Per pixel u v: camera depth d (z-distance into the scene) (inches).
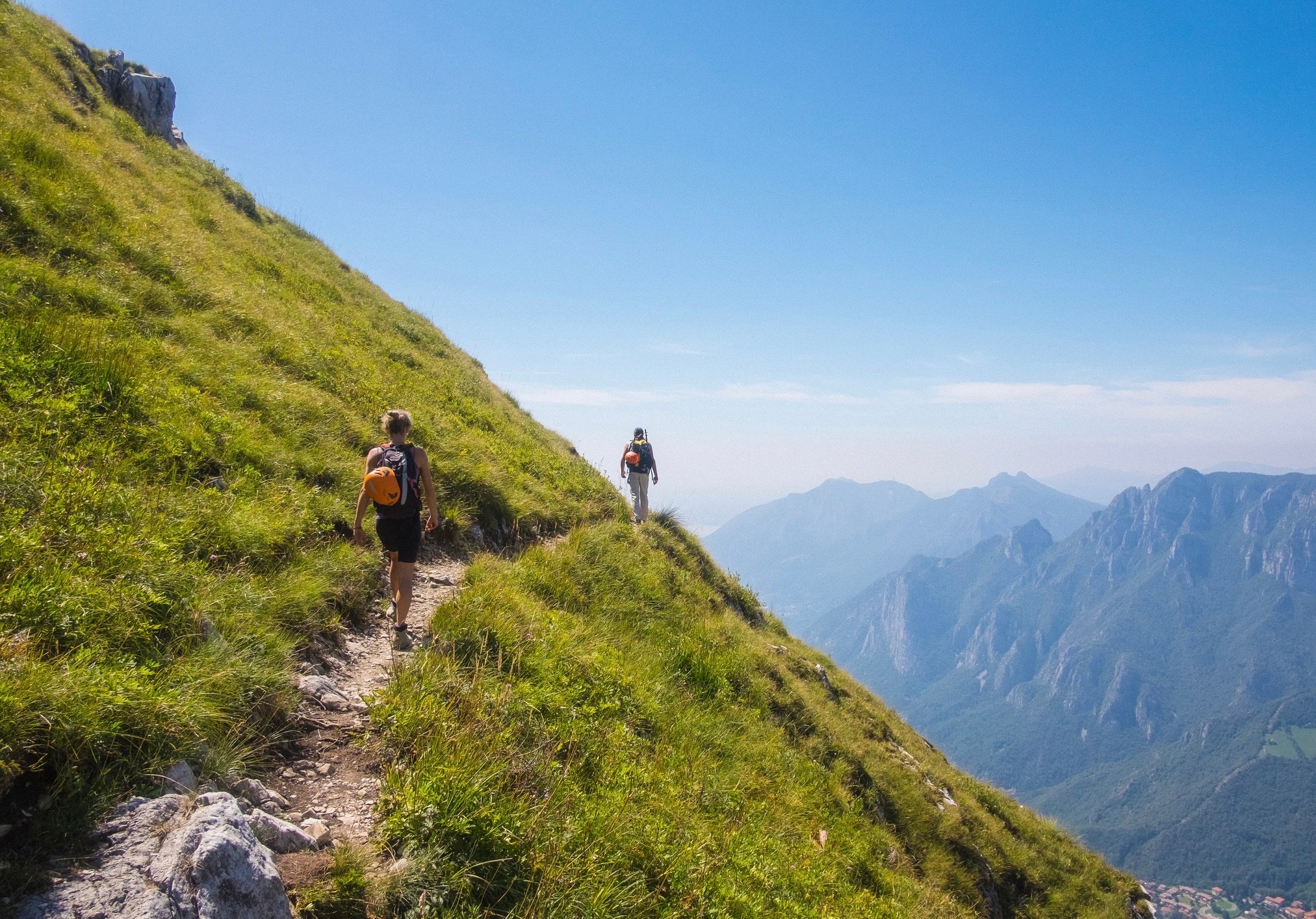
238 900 148.7
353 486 445.7
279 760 223.9
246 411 442.9
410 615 371.6
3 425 288.5
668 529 885.8
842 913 351.3
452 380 932.6
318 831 193.3
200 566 271.1
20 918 133.1
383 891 178.5
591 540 630.5
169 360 432.1
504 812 220.1
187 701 199.6
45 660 184.7
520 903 198.8
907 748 902.4
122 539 249.0
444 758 234.1
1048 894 791.7
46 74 890.7
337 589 339.6
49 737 163.9
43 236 472.1
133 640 213.0
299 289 882.1
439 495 543.8
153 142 1063.0
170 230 652.7
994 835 828.6
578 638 426.0
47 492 255.6
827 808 515.8
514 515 613.6
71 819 157.8
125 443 334.3
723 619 721.6
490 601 383.9
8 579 202.8
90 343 368.8
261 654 252.2
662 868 257.9
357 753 240.5
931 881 599.5
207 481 354.6
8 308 370.0
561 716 319.3
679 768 368.5
